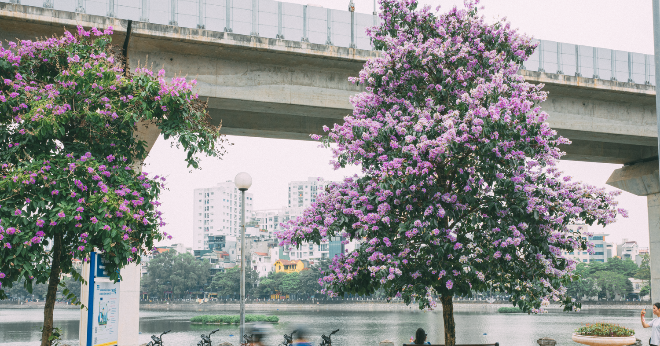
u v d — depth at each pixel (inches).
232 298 6663.4
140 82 474.3
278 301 6003.9
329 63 956.0
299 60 943.0
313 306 5590.6
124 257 445.1
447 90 527.2
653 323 537.0
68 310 5315.0
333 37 949.2
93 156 474.6
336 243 7106.3
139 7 856.3
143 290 6742.1
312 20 941.2
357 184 555.5
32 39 835.4
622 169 1574.8
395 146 489.7
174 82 489.1
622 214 515.2
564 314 3484.3
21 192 408.5
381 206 489.4
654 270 1537.9
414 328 2066.9
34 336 1822.1
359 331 1903.3
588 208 514.6
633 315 3275.1
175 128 482.6
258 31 909.2
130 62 885.8
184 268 6688.0
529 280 502.6
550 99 1130.0
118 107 467.2
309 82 968.3
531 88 573.0
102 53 490.3
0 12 783.1
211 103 949.8
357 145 518.3
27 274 403.9
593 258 7593.5
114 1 845.2
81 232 433.1
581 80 1091.3
